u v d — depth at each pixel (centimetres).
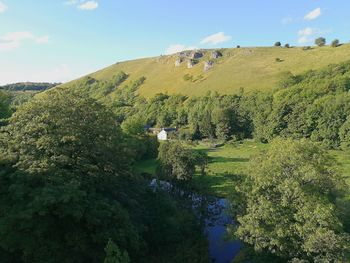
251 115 13312
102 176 3138
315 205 2597
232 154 9681
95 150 3177
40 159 2852
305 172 2733
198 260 3328
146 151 8088
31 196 2567
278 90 14350
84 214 2650
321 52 18262
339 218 2947
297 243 2634
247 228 2675
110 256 2328
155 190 4016
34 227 2512
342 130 9819
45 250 2567
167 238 3375
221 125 13038
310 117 10919
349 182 5575
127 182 3547
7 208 2573
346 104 10162
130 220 3003
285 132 11625
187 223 3853
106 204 2781
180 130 14288
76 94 3675
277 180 2816
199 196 5197
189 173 4909
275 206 2709
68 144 3102
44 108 3347
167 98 18950
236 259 3412
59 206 2542
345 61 15300
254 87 16600
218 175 6391
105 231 2705
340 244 2466
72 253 2700
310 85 13225
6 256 2606
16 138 3042
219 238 3972
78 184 2659
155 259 3197
